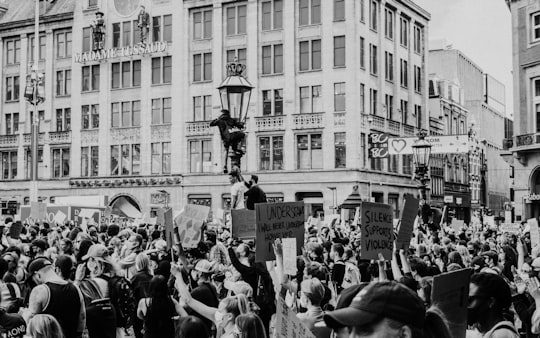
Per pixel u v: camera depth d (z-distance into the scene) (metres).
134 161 63.72
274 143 58.19
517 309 9.48
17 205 68.62
